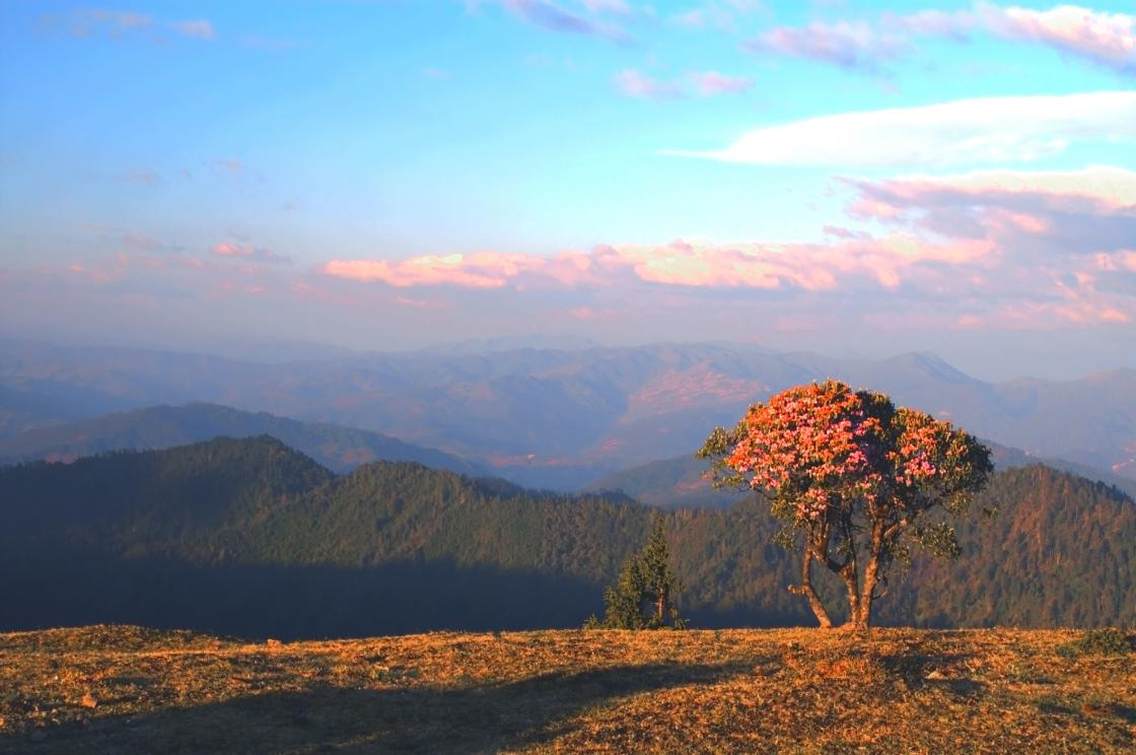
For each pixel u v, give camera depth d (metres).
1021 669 23.91
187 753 18.77
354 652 28.25
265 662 26.38
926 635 30.19
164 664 25.81
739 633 33.50
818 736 18.92
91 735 19.61
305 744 19.36
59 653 32.22
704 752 18.20
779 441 32.19
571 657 27.12
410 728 20.42
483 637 32.66
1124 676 23.11
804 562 33.94
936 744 18.39
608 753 18.30
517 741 19.31
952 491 31.92
